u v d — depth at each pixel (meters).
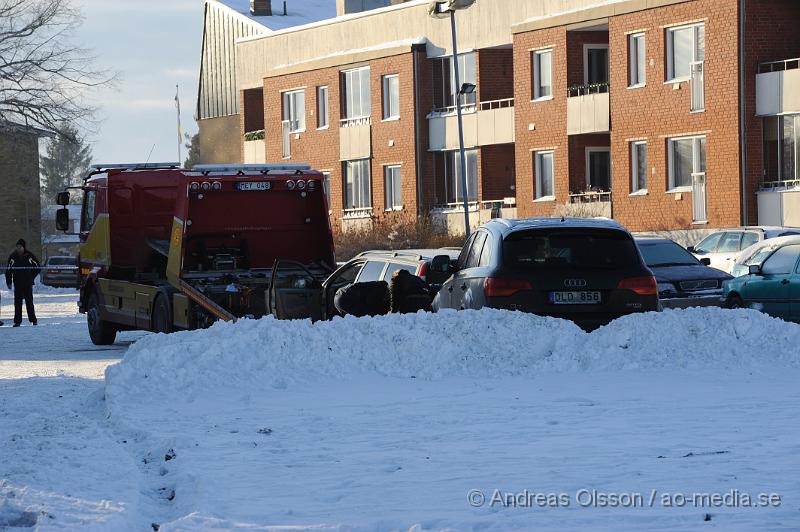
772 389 17.14
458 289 21.39
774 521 9.51
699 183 53.31
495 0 65.12
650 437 13.45
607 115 57.53
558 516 9.85
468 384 18.09
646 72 55.41
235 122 93.38
